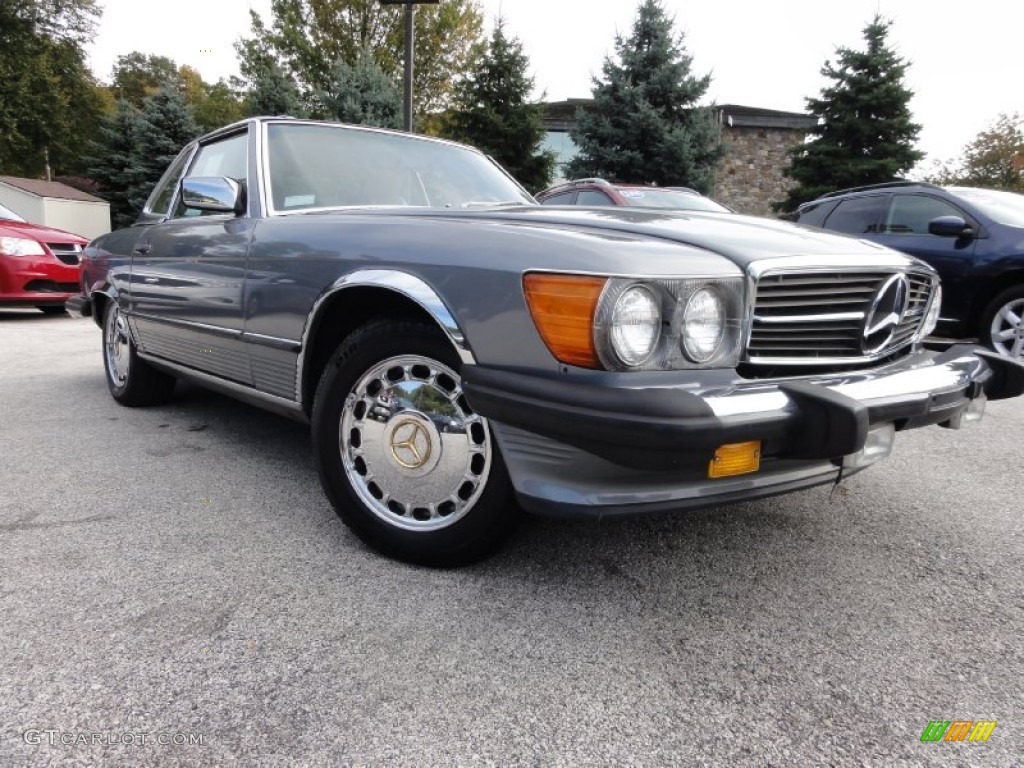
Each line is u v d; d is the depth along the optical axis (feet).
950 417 7.10
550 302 5.49
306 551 7.23
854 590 6.77
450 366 6.50
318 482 9.34
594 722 4.78
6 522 7.81
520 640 5.73
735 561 7.32
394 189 9.71
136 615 5.92
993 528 8.35
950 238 18.80
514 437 5.88
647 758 4.45
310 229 7.73
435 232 6.63
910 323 7.52
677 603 6.42
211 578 6.61
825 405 5.44
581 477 5.63
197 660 5.32
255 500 8.64
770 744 4.62
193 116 87.76
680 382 5.49
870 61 65.92
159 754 4.35
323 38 82.07
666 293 5.41
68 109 106.93
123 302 12.30
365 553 7.22
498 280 5.85
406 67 33.73
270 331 8.19
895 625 6.15
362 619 5.96
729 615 6.24
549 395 5.42
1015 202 19.56
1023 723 4.89
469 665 5.37
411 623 5.92
